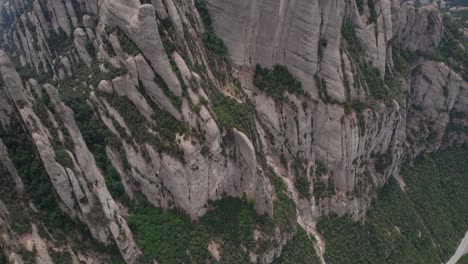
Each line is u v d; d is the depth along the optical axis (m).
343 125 79.00
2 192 50.25
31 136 53.31
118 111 67.19
